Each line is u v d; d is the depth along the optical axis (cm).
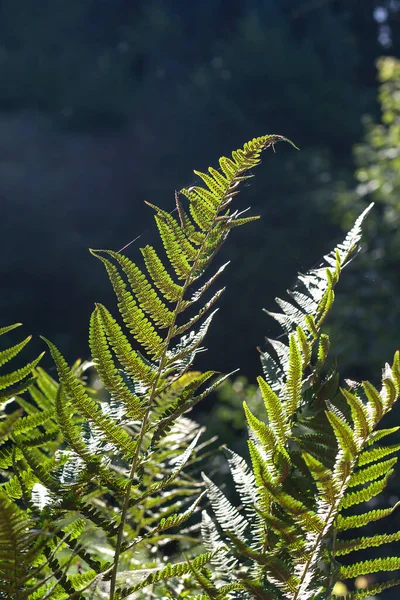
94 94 3391
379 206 1574
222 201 96
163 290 91
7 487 91
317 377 103
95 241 2870
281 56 3356
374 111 3419
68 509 84
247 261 2469
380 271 1323
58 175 3056
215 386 90
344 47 3819
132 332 89
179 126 3275
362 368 1276
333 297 100
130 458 89
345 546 94
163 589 119
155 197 3064
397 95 1452
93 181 3081
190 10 3831
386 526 838
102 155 3203
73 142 3247
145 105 3441
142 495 87
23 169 3044
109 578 86
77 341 2581
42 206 2919
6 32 3706
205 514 99
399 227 1373
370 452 90
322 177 2295
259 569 89
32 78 3438
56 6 3778
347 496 91
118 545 86
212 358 2377
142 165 3195
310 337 102
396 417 962
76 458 91
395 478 848
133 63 3741
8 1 3703
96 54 3712
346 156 3325
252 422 90
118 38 3809
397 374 83
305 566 85
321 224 2544
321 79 3372
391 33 3869
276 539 91
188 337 93
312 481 94
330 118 3259
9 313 2639
